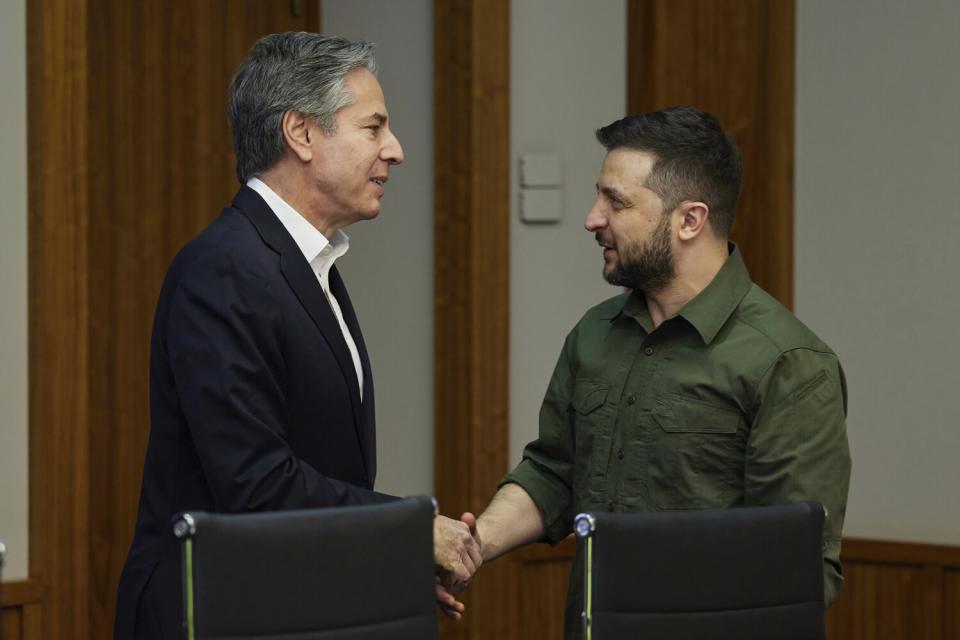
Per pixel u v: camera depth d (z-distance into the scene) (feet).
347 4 22.15
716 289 11.47
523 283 21.67
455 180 21.30
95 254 20.89
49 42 17.43
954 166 21.80
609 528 9.48
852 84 22.45
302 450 11.23
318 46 11.55
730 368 11.19
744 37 23.09
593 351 12.16
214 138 21.91
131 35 21.09
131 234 21.21
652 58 22.77
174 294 11.09
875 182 22.34
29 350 17.63
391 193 21.89
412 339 21.93
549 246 21.84
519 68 21.48
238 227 11.25
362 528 9.15
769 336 11.25
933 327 21.98
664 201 11.39
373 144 11.60
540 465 12.75
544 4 21.62
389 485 22.04
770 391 11.07
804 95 22.81
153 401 11.34
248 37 22.11
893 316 22.25
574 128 21.94
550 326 21.91
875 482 22.40
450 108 21.30
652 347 11.66
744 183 23.21
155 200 21.40
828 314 22.72
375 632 9.17
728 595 9.72
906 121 22.11
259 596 8.79
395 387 21.97
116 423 21.16
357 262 22.13
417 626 9.35
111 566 21.16
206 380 10.65
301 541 8.93
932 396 22.02
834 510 10.97
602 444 11.79
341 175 11.50
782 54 22.81
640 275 11.50
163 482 11.18
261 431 10.66
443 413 21.66
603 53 22.15
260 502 10.56
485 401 21.26
